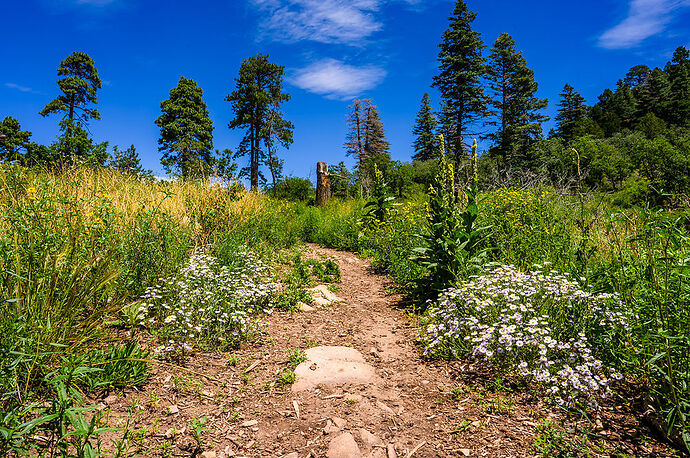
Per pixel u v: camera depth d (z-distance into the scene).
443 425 2.62
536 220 6.37
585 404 2.65
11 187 4.25
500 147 36.97
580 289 3.54
